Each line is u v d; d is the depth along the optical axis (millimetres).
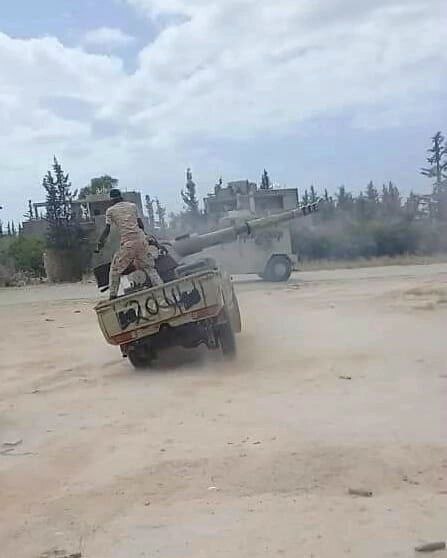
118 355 13539
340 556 4371
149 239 12539
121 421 8250
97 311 11312
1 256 50438
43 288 39719
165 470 6246
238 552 4527
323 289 24562
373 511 5043
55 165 48844
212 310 11117
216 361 11672
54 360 13422
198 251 22828
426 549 4367
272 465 6098
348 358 10867
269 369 10609
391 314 16156
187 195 52625
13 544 4965
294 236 45812
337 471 5875
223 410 8297
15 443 7602
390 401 8062
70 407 9234
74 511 5504
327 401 8281
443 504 5102
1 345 16125
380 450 6281
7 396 10188
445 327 13617
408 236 46156
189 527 5008
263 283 29406
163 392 9695
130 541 4863
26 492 6051
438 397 8133
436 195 50594
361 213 48125
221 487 5730
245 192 41719
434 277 26672
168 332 11492
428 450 6211
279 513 5117
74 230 48562
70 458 6941
